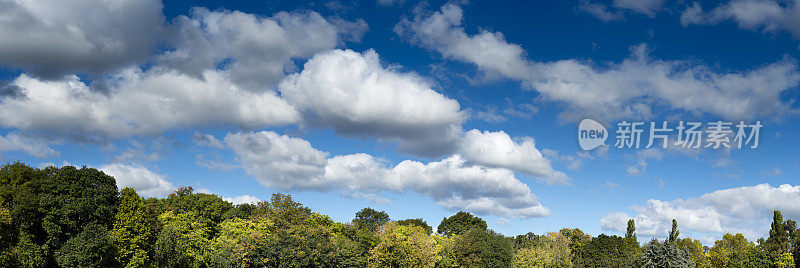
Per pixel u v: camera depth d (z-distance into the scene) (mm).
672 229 136500
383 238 97000
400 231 106250
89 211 67250
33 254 62000
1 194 63344
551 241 119250
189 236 85000
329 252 88312
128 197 74125
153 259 78562
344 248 92938
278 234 86250
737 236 133250
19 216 62219
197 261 85875
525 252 112500
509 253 112625
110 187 71188
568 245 118688
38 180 65312
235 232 89375
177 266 83375
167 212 89312
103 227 67250
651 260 82562
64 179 66812
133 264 71875
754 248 118625
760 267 113562
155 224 82188
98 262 66125
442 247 110312
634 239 133500
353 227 108000
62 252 63062
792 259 112188
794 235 117500
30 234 63250
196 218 94312
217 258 80625
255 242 82000
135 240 72688
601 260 113250
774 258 113688
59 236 65500
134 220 73750
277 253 81938
